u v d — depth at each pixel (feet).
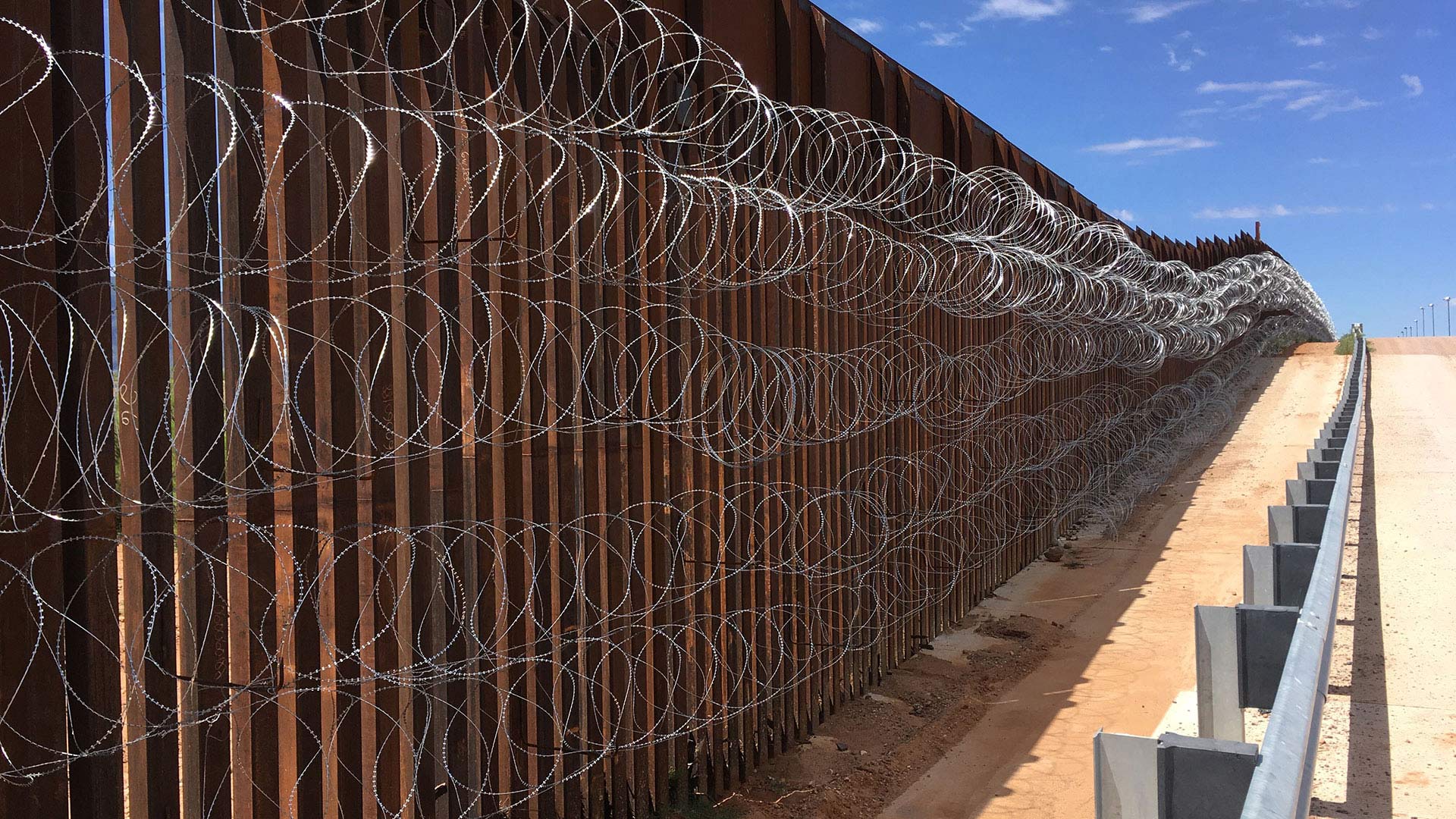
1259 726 12.75
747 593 16.10
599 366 12.77
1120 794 6.19
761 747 16.16
